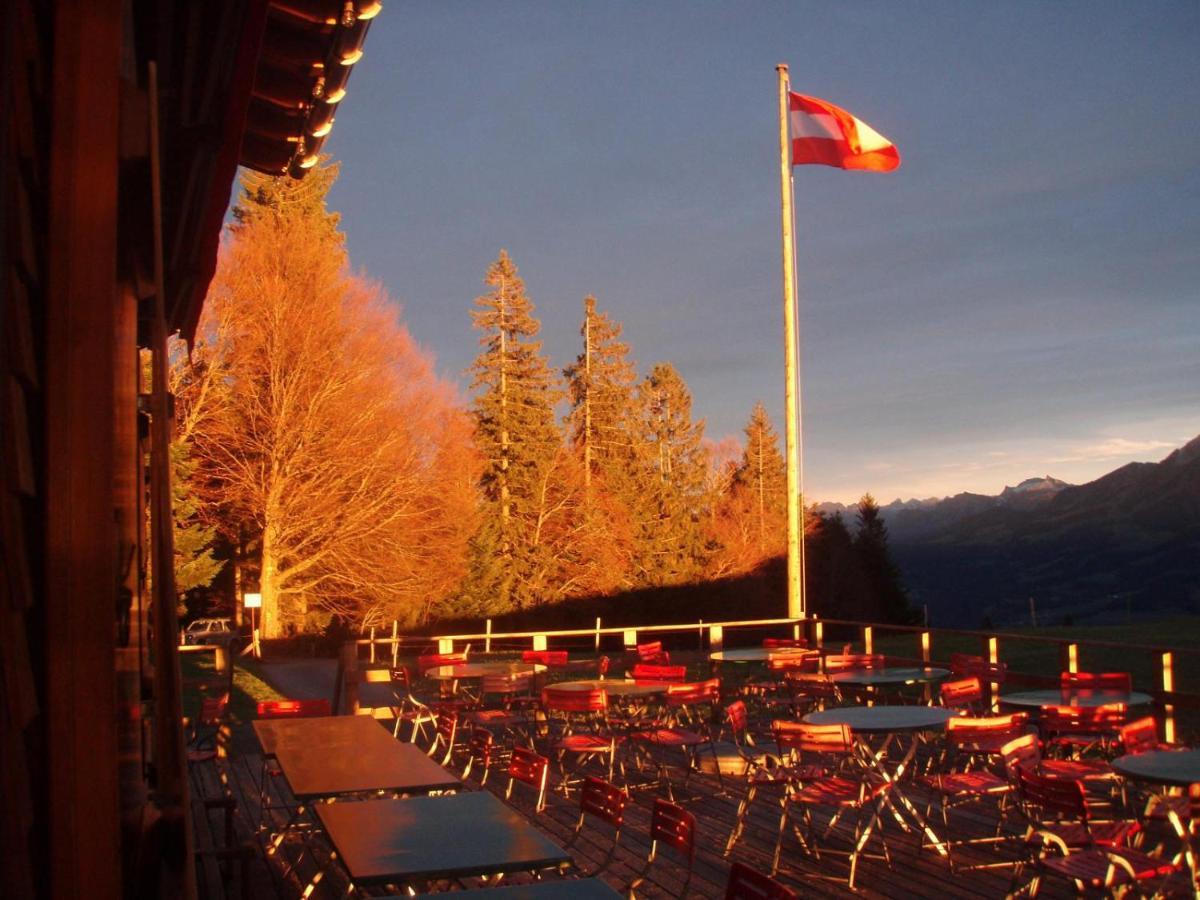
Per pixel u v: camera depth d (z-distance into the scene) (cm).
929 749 1009
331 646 3434
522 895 349
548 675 1339
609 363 5044
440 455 3341
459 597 3834
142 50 431
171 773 257
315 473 3041
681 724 1186
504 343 4378
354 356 3056
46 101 226
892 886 616
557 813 812
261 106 563
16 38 189
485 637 1405
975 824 758
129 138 300
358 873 367
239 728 1228
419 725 1120
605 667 1203
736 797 863
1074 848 536
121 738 383
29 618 216
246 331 2998
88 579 218
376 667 1869
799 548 1502
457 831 426
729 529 4850
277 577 3072
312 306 2994
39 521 217
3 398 180
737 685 1466
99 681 217
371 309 3123
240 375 3028
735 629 4431
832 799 638
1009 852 682
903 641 2884
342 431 3036
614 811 520
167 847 256
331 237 4075
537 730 1096
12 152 190
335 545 3108
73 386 220
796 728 675
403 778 536
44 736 212
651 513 4562
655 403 5666
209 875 478
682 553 4519
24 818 188
